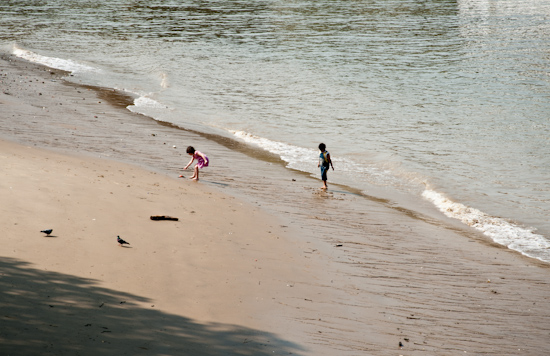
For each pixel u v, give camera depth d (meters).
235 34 69.81
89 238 12.91
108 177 18.89
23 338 8.04
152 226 14.48
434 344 10.30
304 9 95.56
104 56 55.09
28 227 12.86
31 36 66.62
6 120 27.84
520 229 18.19
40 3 105.44
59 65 50.03
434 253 15.75
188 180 21.09
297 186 22.17
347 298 11.97
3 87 37.78
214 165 24.30
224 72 48.53
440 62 52.41
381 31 72.00
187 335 9.21
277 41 64.75
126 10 94.75
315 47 60.88
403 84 44.00
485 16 84.94
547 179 23.16
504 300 12.81
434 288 13.20
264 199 19.81
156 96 39.44
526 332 11.27
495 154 26.88
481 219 19.03
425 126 32.31
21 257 11.22
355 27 75.56
